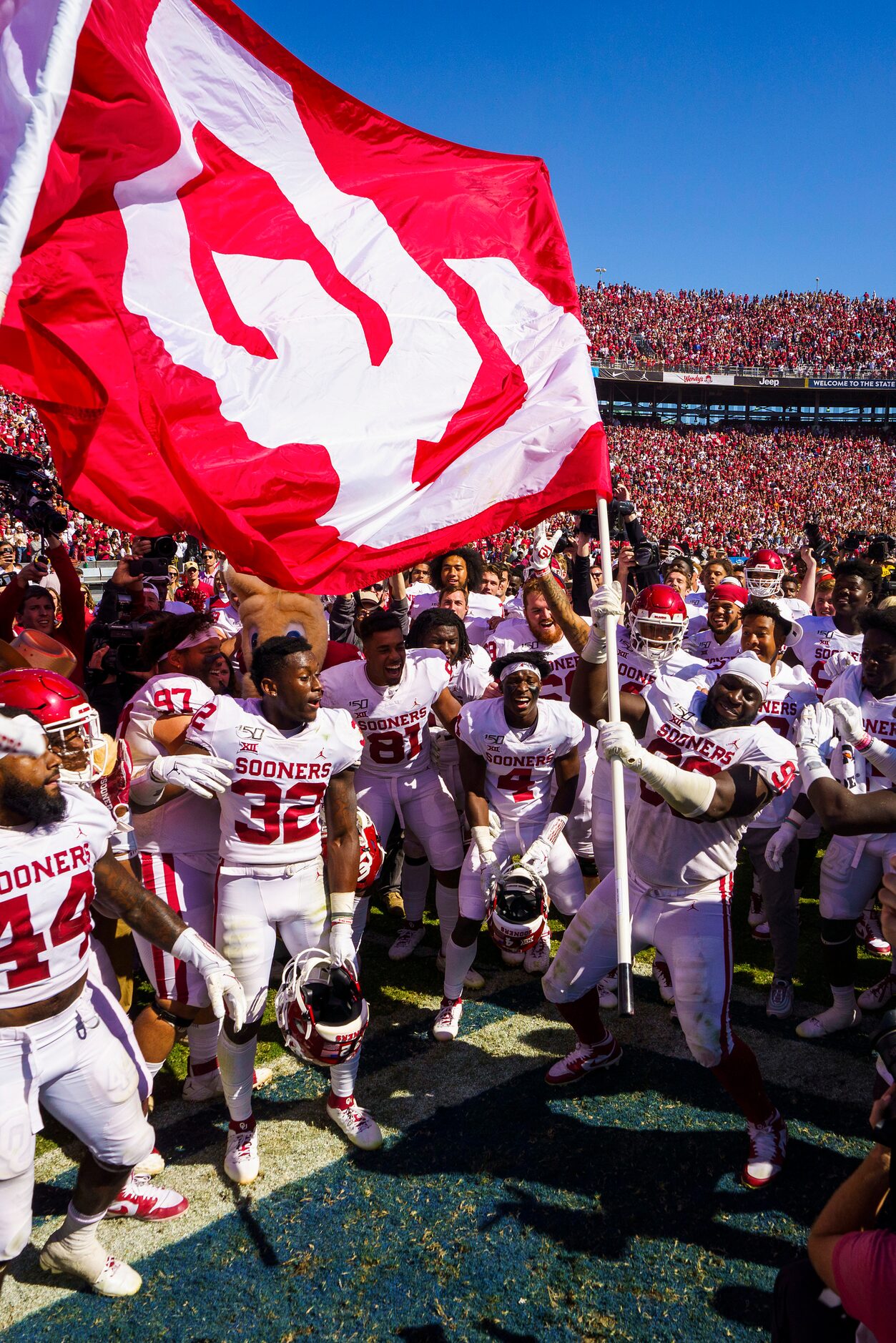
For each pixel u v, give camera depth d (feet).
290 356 10.68
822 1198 10.80
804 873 16.90
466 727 14.70
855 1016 14.39
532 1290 9.59
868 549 31.65
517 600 23.97
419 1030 14.65
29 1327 9.40
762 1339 8.96
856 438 174.19
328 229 11.52
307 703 10.85
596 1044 13.05
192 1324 9.36
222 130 10.85
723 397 181.37
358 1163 11.60
